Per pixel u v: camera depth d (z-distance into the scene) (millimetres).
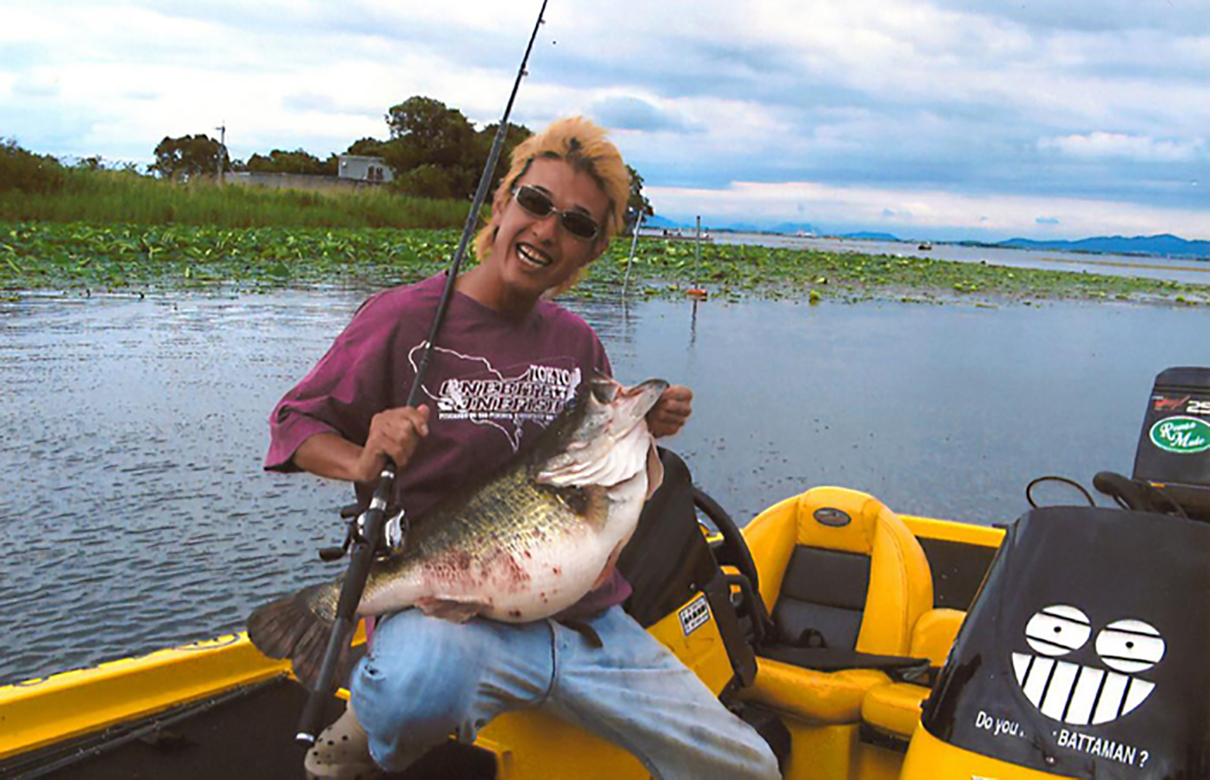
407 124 68625
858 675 3002
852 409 10594
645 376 11883
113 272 19500
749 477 8039
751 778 2334
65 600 5371
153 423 8344
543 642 2088
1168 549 2328
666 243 42500
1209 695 2129
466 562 1986
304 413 2062
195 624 5180
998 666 2256
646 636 2291
